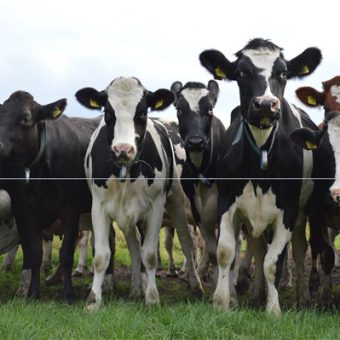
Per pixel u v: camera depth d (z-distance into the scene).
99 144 10.67
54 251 17.22
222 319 8.45
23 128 10.98
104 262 10.38
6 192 11.85
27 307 9.51
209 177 11.58
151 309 9.52
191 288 12.33
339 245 19.25
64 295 11.14
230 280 10.70
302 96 12.03
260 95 9.27
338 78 11.81
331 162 10.20
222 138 11.41
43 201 11.53
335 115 10.43
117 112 10.20
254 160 9.78
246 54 9.74
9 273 14.19
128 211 10.57
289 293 12.70
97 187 10.55
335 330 8.30
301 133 9.98
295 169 10.05
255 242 11.41
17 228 11.82
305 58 10.14
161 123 13.10
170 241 14.87
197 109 11.71
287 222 9.98
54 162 11.53
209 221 11.70
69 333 8.16
